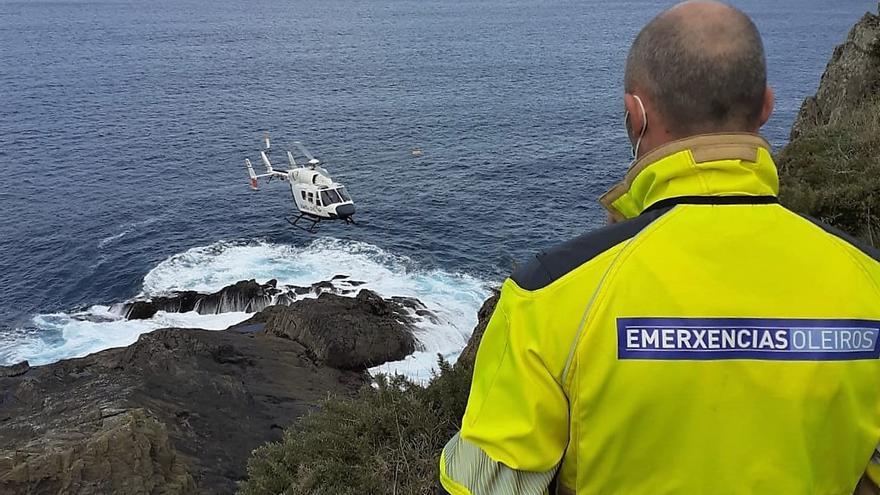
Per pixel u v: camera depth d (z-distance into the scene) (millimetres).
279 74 108938
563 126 69062
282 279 35344
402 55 132125
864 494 2014
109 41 154625
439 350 27547
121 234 41906
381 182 51656
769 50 109562
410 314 29750
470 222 43062
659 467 1810
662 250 1912
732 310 1822
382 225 42594
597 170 53781
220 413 20062
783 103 70000
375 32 179125
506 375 1971
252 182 38469
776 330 1810
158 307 32438
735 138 2010
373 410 6699
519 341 1956
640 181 2105
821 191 8281
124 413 16812
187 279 35625
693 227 1929
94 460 14398
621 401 1824
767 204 1985
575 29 177500
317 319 26906
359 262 37281
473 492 1950
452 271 36250
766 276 1859
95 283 35469
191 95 90438
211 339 24484
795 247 1916
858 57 14695
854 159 9359
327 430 6809
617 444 1843
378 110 79812
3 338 30219
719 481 1766
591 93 87500
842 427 1827
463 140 64250
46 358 28734
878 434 1883
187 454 17562
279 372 23812
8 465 14008
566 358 1884
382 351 26281
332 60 126188
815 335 1812
